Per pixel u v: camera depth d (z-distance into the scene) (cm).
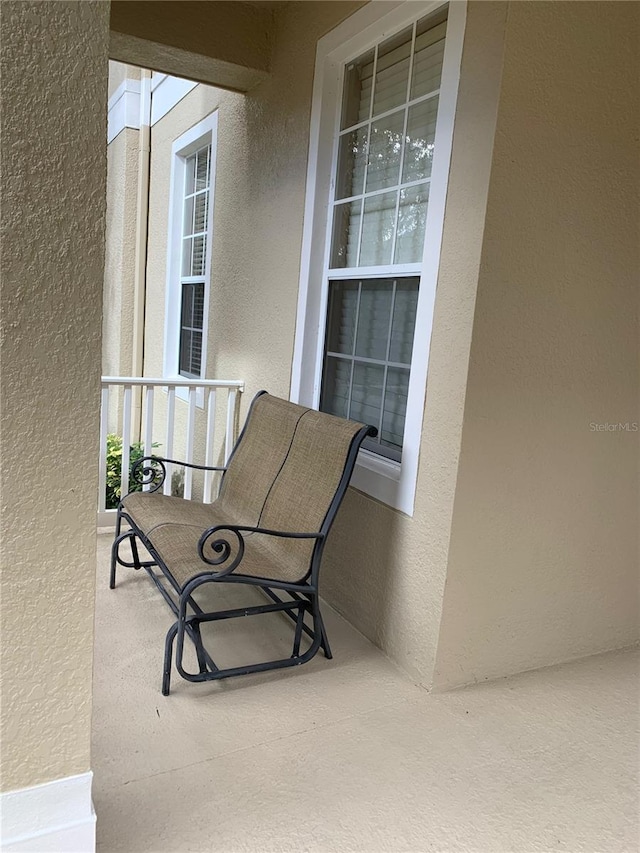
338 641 267
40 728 137
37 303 123
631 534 271
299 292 324
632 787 188
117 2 312
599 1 214
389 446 278
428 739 205
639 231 242
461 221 216
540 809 177
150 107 586
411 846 162
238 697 221
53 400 127
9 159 117
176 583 220
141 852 154
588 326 237
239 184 399
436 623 229
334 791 179
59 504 131
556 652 260
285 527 259
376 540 264
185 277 525
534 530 241
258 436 311
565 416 239
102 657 240
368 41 280
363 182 297
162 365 559
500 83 200
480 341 214
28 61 116
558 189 218
